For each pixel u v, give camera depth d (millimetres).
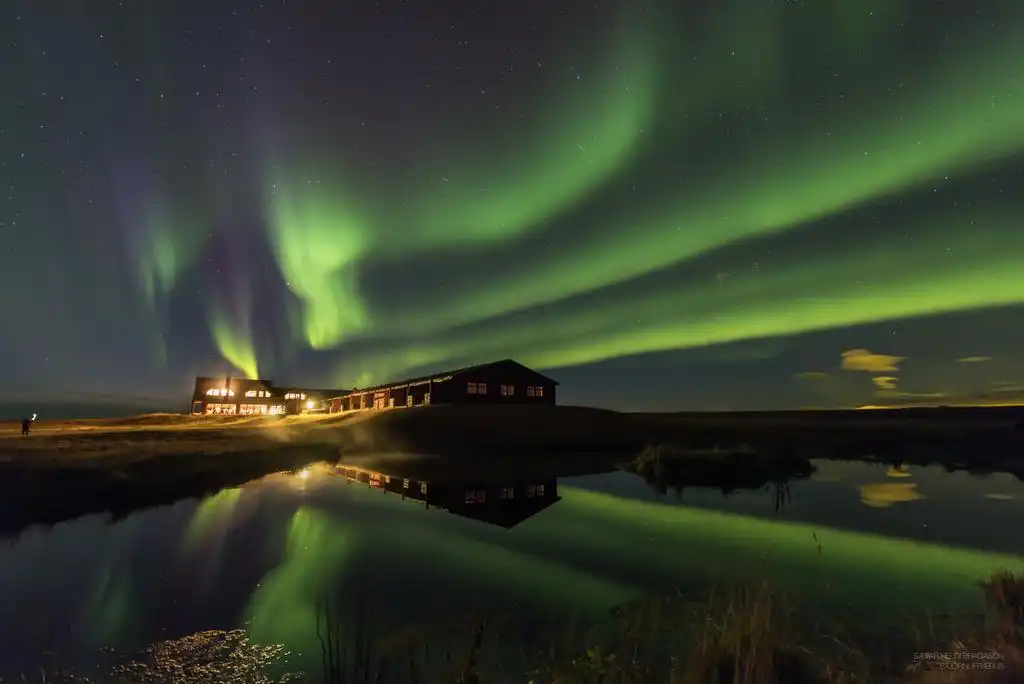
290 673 7285
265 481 28062
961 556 13938
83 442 33656
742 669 6191
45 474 21688
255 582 11648
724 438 60250
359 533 16766
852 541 15805
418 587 11328
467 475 32875
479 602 10344
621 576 12188
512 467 37594
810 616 9031
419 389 67688
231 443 40000
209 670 7430
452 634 8656
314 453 41375
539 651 7914
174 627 9008
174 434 44188
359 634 8688
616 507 22203
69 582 11586
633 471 35531
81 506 19781
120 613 9664
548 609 9922
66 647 8188
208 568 12773
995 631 7367
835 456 45469
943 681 5953
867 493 25922
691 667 6355
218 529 17016
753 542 15789
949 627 8352
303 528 17375
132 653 7988
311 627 8984
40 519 18000
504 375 68188
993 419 101812
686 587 11312
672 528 17906
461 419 57719
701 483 29812
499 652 7887
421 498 23953
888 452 48094
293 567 12883
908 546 15188
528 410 65062
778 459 36531
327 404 99062
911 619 8883
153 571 12469
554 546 15297
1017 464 39000
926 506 22297
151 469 25859
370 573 12422
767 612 7285
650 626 8797
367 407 81750
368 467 36094
